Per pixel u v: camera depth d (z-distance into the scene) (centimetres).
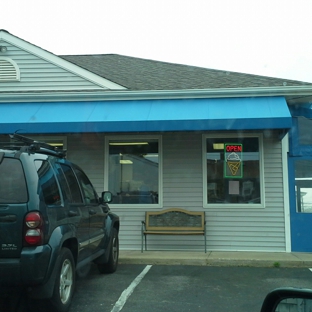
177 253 1010
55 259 524
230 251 1045
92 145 1120
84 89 1136
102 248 776
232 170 1077
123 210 1093
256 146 1076
